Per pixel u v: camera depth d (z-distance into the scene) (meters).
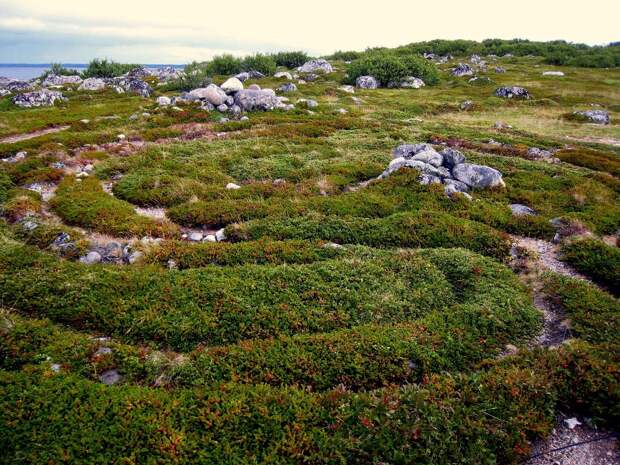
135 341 3.02
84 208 5.13
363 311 3.39
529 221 5.13
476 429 2.28
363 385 2.70
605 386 2.55
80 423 2.20
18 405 2.28
